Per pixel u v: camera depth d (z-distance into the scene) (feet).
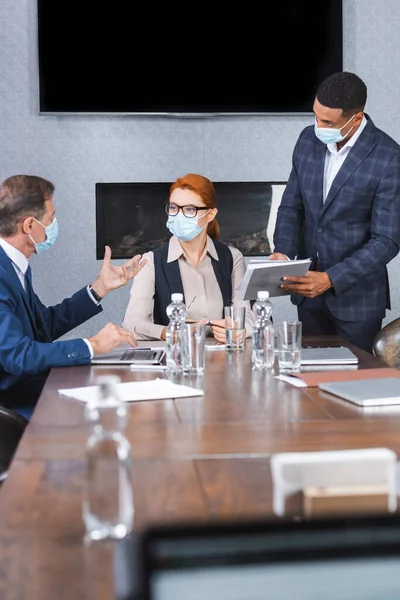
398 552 2.02
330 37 17.47
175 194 9.77
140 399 6.27
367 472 3.38
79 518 3.67
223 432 5.25
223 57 17.29
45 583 3.04
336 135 10.21
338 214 10.57
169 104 17.29
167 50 17.15
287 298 18.21
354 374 7.09
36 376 8.16
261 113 17.47
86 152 17.29
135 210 17.53
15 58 16.98
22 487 4.12
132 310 9.71
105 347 7.77
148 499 3.91
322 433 5.21
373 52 17.67
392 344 9.75
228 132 17.57
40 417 5.73
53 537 3.46
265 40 17.34
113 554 3.28
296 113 17.56
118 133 17.34
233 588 2.00
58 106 17.01
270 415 5.74
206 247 9.98
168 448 4.85
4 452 6.93
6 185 8.13
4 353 7.48
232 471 4.36
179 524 2.08
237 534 2.04
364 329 10.75
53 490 4.07
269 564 2.01
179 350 7.47
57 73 16.93
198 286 9.87
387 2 17.58
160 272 9.85
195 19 17.16
